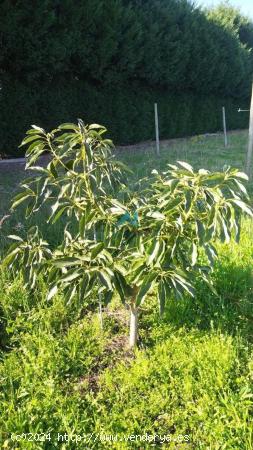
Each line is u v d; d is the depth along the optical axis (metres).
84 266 2.12
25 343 2.65
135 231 2.33
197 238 2.15
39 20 8.52
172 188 1.89
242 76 18.12
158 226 2.04
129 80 12.53
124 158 9.19
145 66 12.50
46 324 2.75
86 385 2.34
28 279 2.48
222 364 2.37
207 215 2.02
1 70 8.80
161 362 2.43
